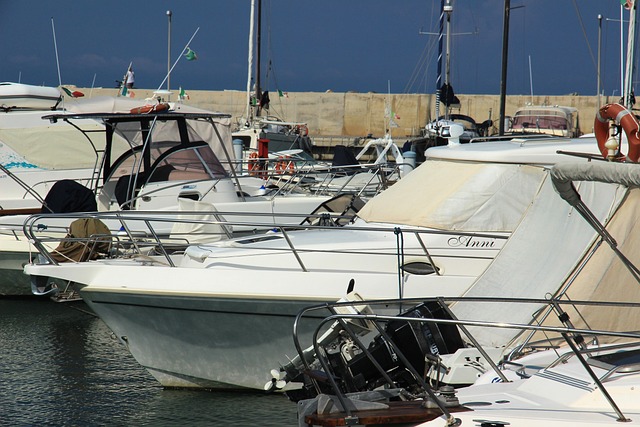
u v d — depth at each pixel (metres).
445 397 15.38
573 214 22.52
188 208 32.94
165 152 39.22
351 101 125.38
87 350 33.97
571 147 27.91
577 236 22.36
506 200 27.69
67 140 48.94
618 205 21.12
